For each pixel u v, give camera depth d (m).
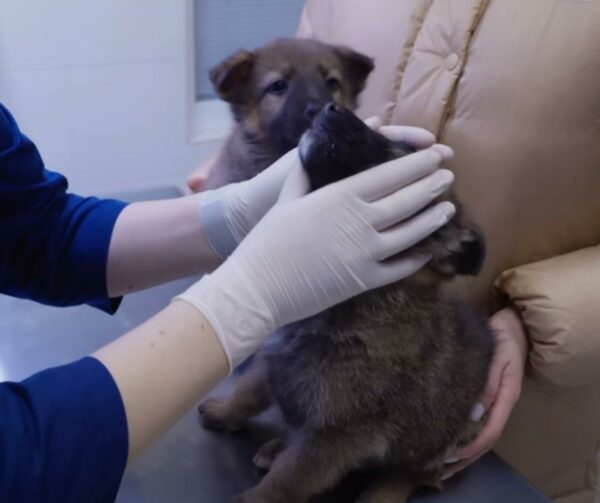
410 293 1.06
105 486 0.68
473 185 1.31
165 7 2.38
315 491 1.08
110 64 2.38
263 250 0.87
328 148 0.97
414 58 1.42
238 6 2.63
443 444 1.12
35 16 2.21
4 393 0.68
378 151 1.01
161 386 0.73
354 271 0.90
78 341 1.35
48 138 2.42
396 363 1.06
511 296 1.28
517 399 1.23
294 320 0.93
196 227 1.08
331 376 1.07
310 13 1.86
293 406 1.12
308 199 0.91
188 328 0.78
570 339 1.18
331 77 1.64
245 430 1.20
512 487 1.13
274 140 1.62
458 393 1.12
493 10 1.28
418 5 1.45
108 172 2.57
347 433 1.08
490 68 1.27
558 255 1.33
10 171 1.00
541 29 1.21
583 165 1.23
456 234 1.03
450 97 1.34
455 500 1.11
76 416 0.67
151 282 1.10
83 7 2.25
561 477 1.51
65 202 1.10
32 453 0.64
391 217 0.92
